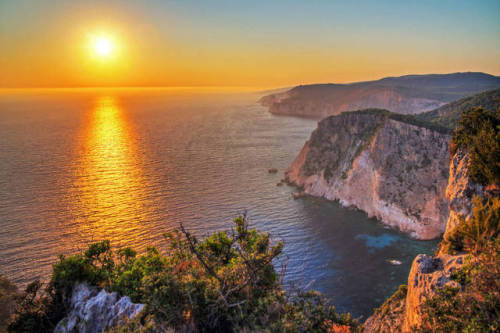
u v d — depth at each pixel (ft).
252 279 47.21
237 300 44.65
